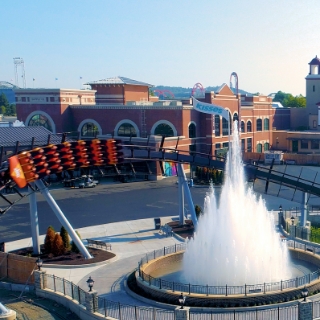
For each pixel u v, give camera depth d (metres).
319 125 107.50
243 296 23.86
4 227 44.62
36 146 33.81
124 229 42.56
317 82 114.00
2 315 24.61
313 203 52.78
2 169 29.41
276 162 88.00
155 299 25.44
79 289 25.62
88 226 44.22
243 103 96.25
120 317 23.20
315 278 26.56
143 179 72.00
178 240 38.56
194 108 76.94
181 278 28.05
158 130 78.94
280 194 57.62
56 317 25.25
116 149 35.25
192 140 79.50
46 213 50.22
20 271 30.34
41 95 83.38
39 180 33.25
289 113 117.12
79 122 84.44
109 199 57.31
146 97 101.38
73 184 65.75
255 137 97.69
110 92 95.00
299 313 21.36
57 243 34.56
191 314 23.16
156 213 49.41
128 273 30.62
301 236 37.59
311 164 87.06
